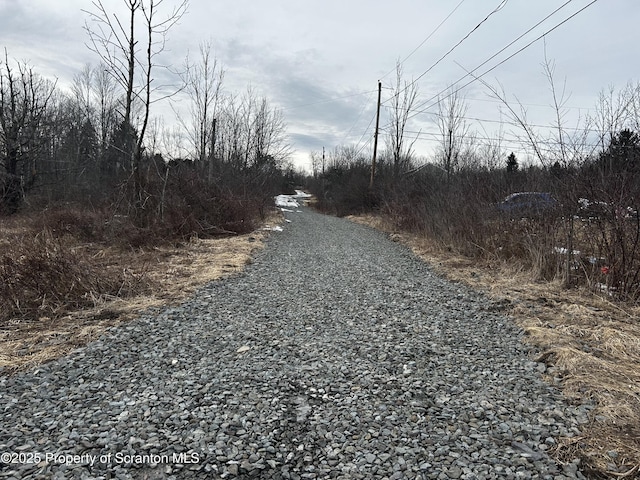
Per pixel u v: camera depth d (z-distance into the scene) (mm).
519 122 7621
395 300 6820
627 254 6426
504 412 3297
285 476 2545
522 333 5113
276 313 6016
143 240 11273
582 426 3068
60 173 24375
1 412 3229
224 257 10398
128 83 11828
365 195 28328
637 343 4520
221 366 4152
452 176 14953
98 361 4219
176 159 16172
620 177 6594
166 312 5859
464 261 10031
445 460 2705
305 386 3746
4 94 20484
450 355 4488
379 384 3799
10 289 5785
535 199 8680
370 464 2668
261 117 28906
